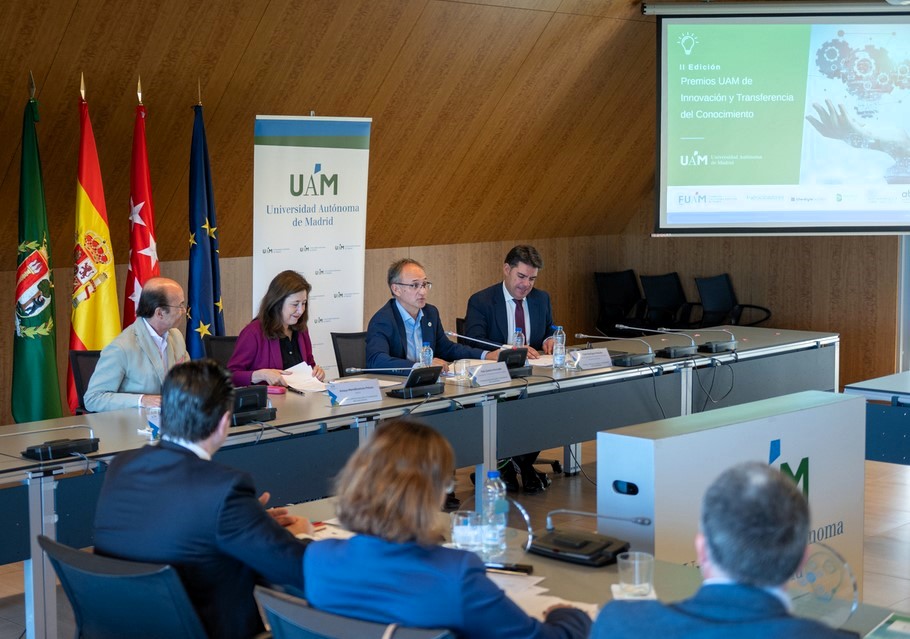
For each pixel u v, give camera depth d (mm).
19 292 5352
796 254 8867
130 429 3678
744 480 1506
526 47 7129
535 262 5484
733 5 7371
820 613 2090
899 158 7453
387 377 4785
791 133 7488
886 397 4234
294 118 6168
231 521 2205
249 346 4660
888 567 4414
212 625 2236
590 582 2248
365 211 6555
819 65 7414
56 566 2301
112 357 4117
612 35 7523
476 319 5566
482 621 1796
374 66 6598
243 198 7027
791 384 5941
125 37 5531
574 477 5918
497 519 2475
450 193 8180
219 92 6176
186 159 6480
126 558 2283
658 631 1478
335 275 6461
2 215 5965
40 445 3297
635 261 10078
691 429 2826
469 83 7168
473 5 6539
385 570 1841
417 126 7293
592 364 5023
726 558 1475
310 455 3844
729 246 9312
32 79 5262
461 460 4305
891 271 8312
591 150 8695
